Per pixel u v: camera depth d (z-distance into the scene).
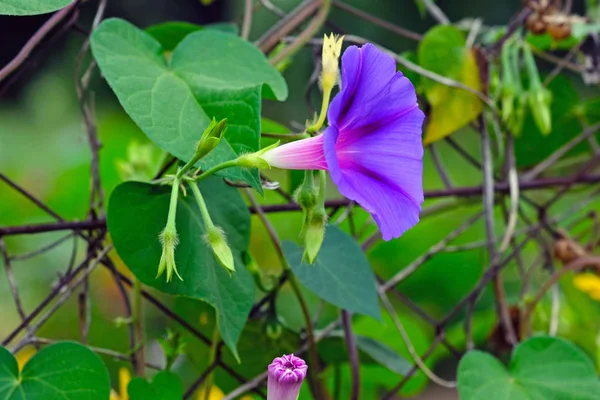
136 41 0.58
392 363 0.73
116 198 0.58
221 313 0.59
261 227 1.03
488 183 0.73
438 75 0.72
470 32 0.75
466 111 0.73
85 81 0.67
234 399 0.70
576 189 0.82
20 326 0.63
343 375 0.80
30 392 0.57
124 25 0.58
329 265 0.64
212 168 0.54
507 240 0.72
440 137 0.73
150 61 0.58
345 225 0.98
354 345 0.68
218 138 0.52
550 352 0.65
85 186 1.12
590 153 0.85
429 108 0.73
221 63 0.60
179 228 0.59
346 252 0.65
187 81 0.58
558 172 0.93
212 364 0.68
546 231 0.82
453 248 0.75
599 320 0.87
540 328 0.80
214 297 0.59
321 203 0.53
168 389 0.62
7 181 0.64
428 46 0.73
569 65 0.80
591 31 0.75
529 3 0.75
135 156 0.79
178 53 0.59
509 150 0.74
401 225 0.52
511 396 0.64
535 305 0.75
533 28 0.75
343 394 0.81
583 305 0.86
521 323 0.75
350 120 0.52
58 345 0.58
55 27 0.66
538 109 0.73
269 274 0.69
